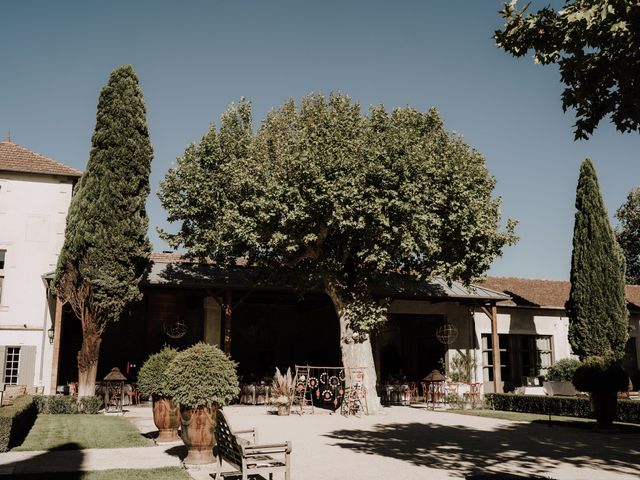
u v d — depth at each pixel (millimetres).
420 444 11844
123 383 21188
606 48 7066
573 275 24922
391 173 16422
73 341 27422
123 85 21438
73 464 8969
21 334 23531
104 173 20438
